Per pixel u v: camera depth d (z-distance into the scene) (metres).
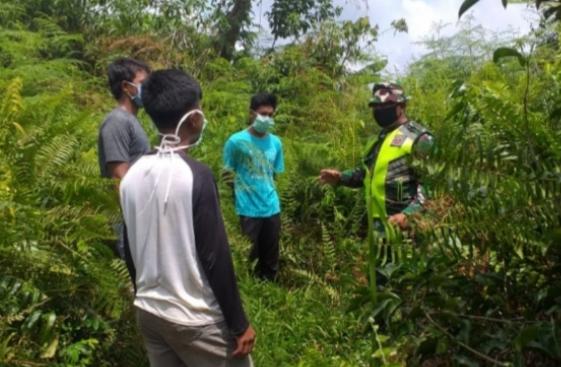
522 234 2.58
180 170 2.67
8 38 9.03
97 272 3.85
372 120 7.87
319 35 9.61
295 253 6.27
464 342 2.61
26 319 3.64
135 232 2.74
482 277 2.72
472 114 2.86
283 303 5.17
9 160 4.00
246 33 11.20
